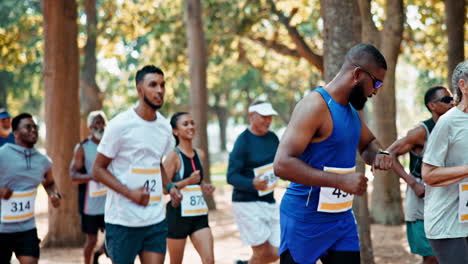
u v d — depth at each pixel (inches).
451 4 438.3
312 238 147.6
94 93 761.0
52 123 389.7
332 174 131.0
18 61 645.9
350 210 153.8
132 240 179.5
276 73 997.2
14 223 210.8
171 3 736.3
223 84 1505.9
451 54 440.1
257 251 242.8
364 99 139.9
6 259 213.9
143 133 181.3
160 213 185.2
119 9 762.8
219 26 669.3
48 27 391.5
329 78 255.0
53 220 392.8
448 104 202.4
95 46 761.0
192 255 345.1
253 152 240.7
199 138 570.9
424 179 161.3
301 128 136.9
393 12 430.6
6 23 922.1
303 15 620.7
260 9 647.8
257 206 238.2
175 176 222.4
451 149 159.0
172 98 849.5
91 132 291.7
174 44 724.7
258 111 239.8
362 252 255.4
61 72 389.1
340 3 252.2
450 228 162.1
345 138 141.2
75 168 288.2
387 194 454.6
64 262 338.6
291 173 134.5
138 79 182.9
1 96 1348.4
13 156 213.2
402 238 388.8
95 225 289.7
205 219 221.3
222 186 885.2
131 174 180.5
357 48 138.9
